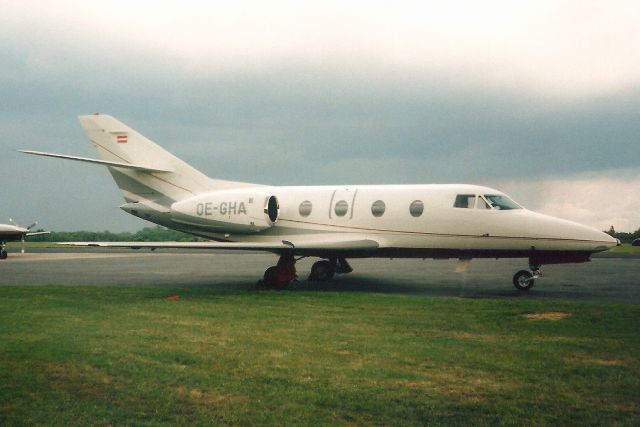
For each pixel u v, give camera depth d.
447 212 17.17
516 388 6.45
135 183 22.16
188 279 21.75
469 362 7.54
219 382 6.72
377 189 18.66
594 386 6.49
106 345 8.65
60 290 16.33
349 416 5.64
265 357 7.88
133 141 21.97
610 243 15.77
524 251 16.59
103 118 22.27
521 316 11.05
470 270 26.03
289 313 11.79
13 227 37.72
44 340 9.02
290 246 17.44
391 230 17.95
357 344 8.66
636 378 6.77
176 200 21.70
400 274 23.58
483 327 9.98
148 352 8.18
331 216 18.94
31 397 6.24
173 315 11.62
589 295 15.44
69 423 5.49
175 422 5.51
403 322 10.56
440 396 6.20
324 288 18.19
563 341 8.77
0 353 8.12
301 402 6.03
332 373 7.07
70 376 7.00
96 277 22.55
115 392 6.39
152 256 41.56
